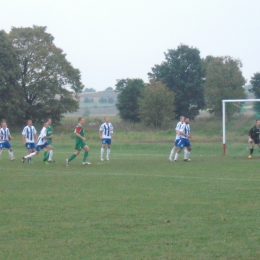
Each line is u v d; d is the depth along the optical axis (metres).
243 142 48.66
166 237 15.09
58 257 13.28
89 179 28.31
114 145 61.31
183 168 33.72
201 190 23.59
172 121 112.69
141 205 20.02
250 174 29.77
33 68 114.75
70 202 20.91
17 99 108.94
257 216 17.73
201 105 135.88
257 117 48.59
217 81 110.88
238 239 14.76
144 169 33.41
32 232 15.88
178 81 135.75
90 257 13.23
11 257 13.34
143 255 13.34
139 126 104.50
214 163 37.16
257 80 134.75
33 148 42.44
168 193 22.84
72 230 16.08
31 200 21.48
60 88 118.00
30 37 118.06
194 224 16.67
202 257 13.10
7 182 27.38
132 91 129.00
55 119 119.00
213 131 79.88
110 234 15.52
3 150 59.31
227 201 20.62
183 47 138.88
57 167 35.56
